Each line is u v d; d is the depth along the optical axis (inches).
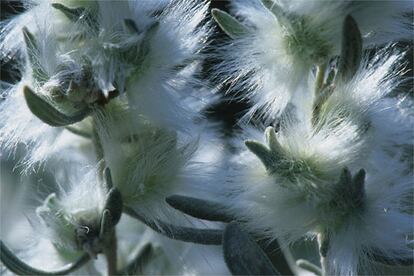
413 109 7.5
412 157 7.4
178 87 7.6
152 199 7.6
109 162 7.5
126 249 8.2
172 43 7.5
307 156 7.3
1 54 7.7
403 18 7.4
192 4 7.6
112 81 7.4
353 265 7.3
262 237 7.4
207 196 7.7
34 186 8.5
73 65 7.3
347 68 7.2
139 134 7.5
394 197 7.3
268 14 7.5
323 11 7.2
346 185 7.2
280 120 7.4
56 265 7.8
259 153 7.2
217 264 8.3
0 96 7.7
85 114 7.4
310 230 7.4
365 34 7.4
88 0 7.4
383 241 7.3
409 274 7.7
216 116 8.0
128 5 7.4
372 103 7.3
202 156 7.7
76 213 7.6
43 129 7.7
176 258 8.2
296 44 7.3
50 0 7.4
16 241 8.3
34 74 7.4
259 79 7.5
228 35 7.7
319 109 7.3
